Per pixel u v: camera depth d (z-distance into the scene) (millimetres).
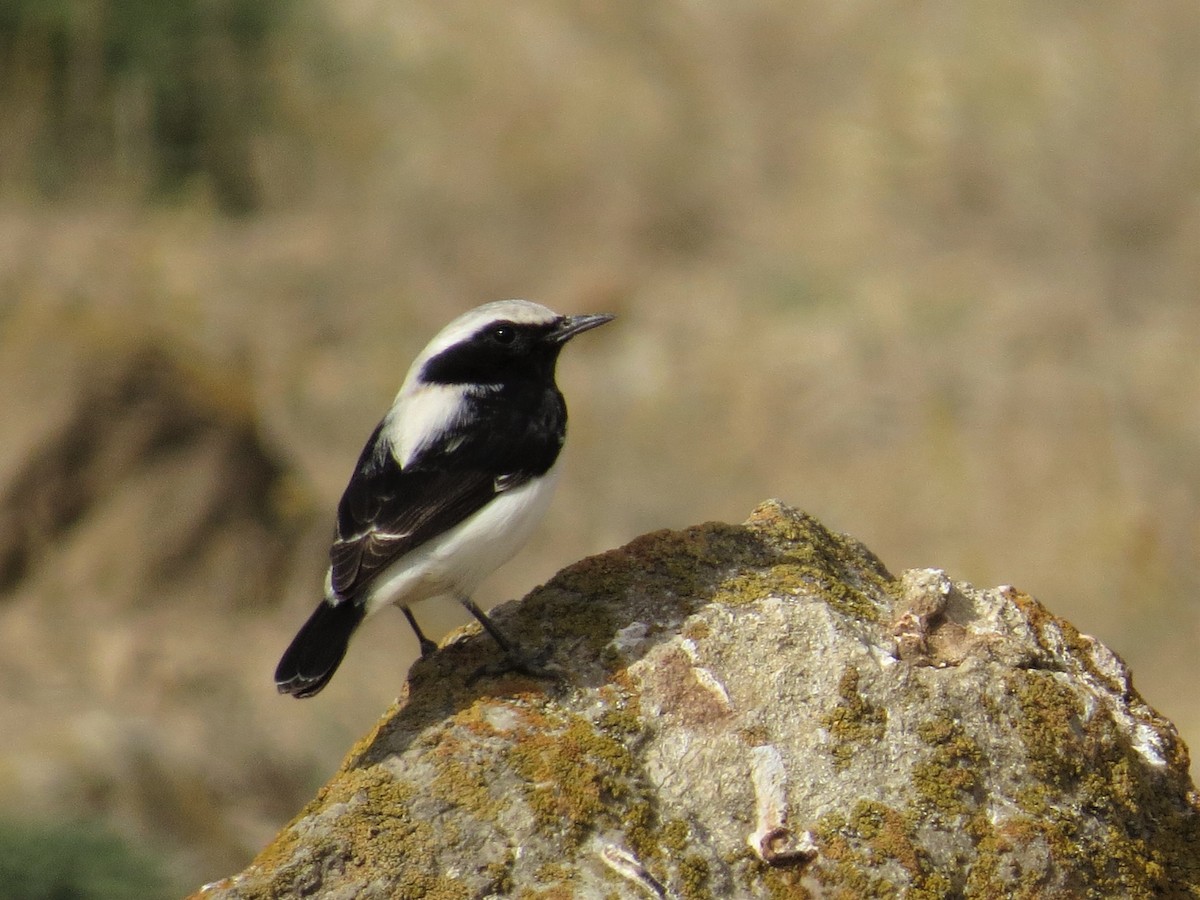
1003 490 18125
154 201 23016
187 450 15625
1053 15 25828
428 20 27984
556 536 18688
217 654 14289
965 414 19438
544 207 25250
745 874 5508
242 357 19375
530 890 5324
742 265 24094
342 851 5391
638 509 19219
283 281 22312
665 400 21156
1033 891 5531
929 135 24672
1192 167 23422
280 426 18109
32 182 22359
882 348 21125
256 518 15750
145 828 11703
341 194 24984
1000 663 6043
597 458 20203
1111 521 17297
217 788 12469
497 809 5508
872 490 18875
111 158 23094
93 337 16078
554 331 6965
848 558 6809
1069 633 6391
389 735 5855
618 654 6086
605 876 5375
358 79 26422
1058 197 23609
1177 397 19047
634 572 6457
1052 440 18594
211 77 24375
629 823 5547
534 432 6656
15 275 18391
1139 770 5988
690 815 5629
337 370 21000
